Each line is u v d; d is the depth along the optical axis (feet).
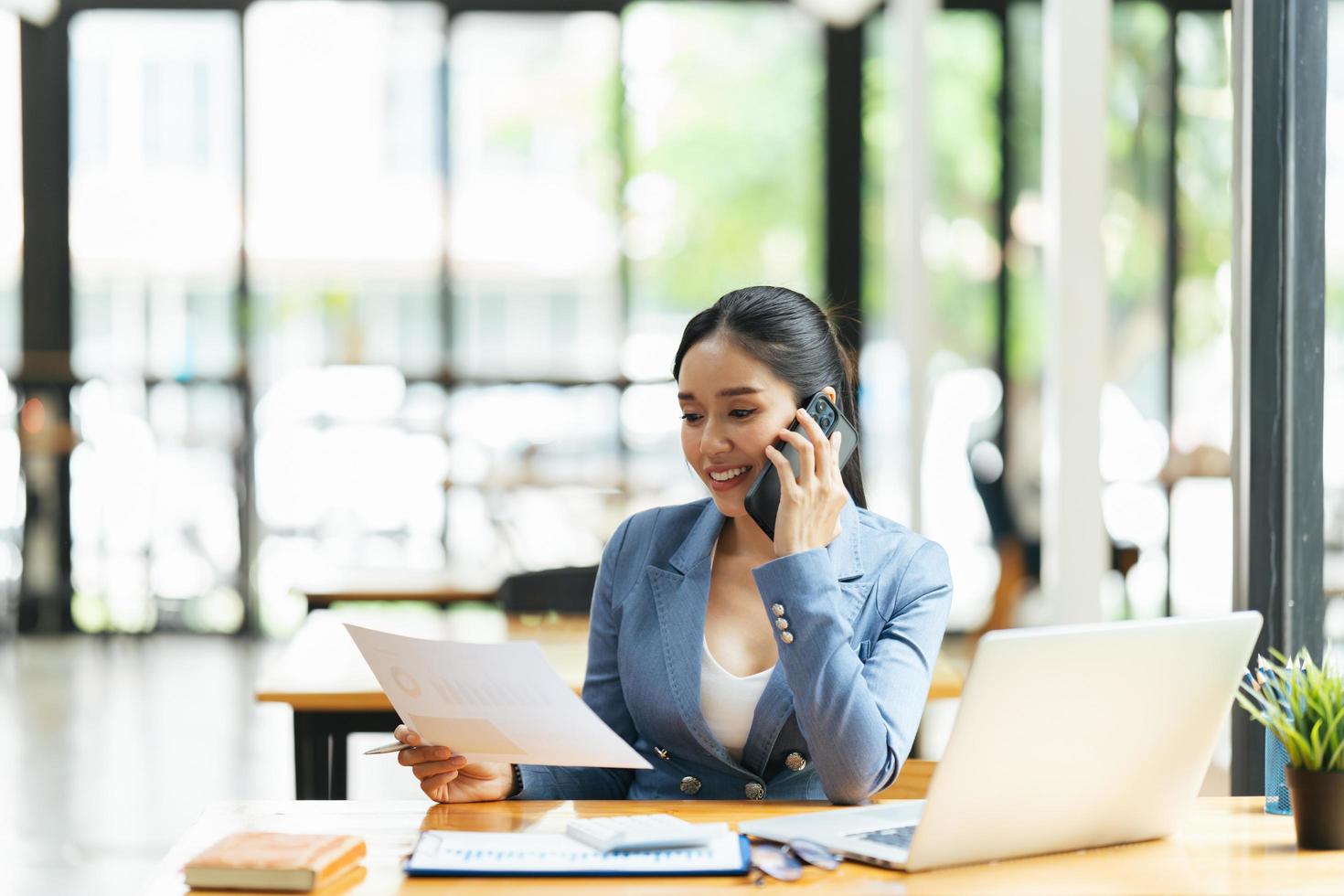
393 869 5.07
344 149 27.89
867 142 27.89
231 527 27.89
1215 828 5.70
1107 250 17.11
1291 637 7.79
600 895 4.77
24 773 17.47
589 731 5.31
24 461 27.76
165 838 14.73
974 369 23.30
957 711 4.85
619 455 27.73
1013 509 22.17
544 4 27.73
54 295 28.02
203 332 28.09
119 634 27.81
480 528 27.68
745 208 28.07
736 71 27.96
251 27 27.76
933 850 5.01
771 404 6.44
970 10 24.36
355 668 10.36
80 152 27.96
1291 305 7.76
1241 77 7.76
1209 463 18.19
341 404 27.81
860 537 6.75
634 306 28.07
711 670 6.57
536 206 28.02
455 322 28.07
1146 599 16.98
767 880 4.91
